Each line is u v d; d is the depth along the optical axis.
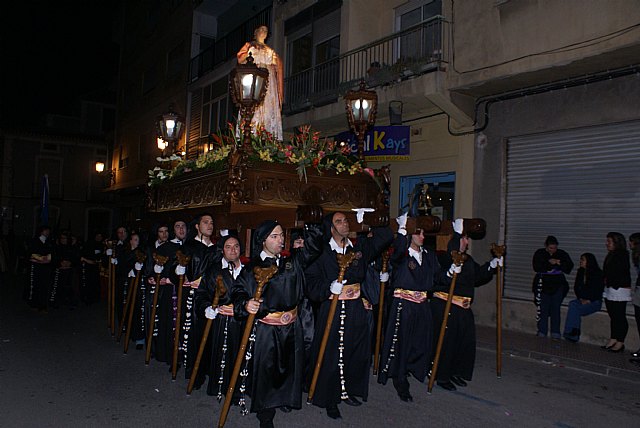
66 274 12.47
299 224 5.12
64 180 32.75
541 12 8.98
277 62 8.12
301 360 4.87
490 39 9.75
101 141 33.53
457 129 11.27
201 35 21.27
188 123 21.09
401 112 11.77
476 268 6.39
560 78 9.48
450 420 5.17
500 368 6.79
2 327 9.73
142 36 27.12
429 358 5.85
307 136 6.77
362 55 13.03
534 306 9.86
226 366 5.42
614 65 8.73
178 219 7.80
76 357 7.49
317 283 5.21
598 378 6.98
